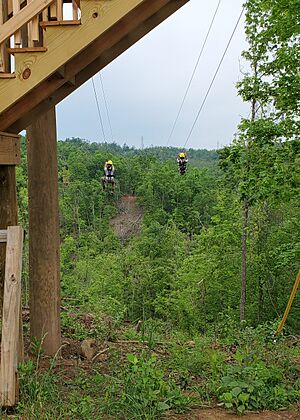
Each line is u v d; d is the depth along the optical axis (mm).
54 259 5129
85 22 3465
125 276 25375
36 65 3521
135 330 7090
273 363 5254
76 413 3463
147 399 3691
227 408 3975
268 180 10711
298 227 15805
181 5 4285
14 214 4168
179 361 5078
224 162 11977
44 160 5074
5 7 3689
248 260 19750
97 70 4551
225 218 20359
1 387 3342
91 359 5141
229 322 9828
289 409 4035
